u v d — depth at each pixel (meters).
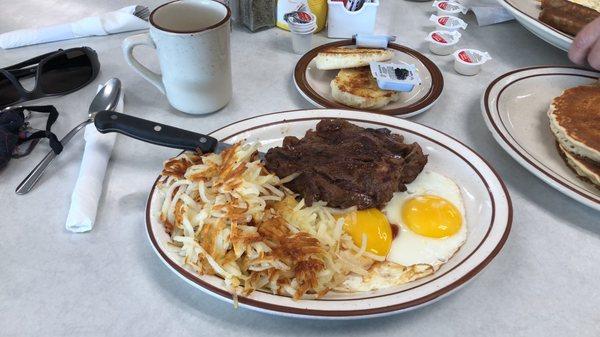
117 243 0.35
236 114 0.48
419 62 0.54
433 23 0.66
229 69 0.46
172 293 0.31
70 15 0.66
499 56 0.59
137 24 0.61
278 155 0.37
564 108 0.44
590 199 0.35
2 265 0.33
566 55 0.59
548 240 0.36
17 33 0.58
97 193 0.37
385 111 0.45
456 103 0.50
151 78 0.46
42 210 0.37
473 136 0.46
